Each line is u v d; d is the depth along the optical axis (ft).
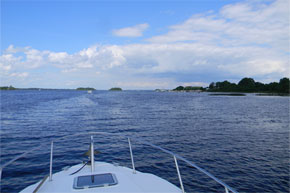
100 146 50.34
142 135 64.54
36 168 35.86
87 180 12.98
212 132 70.08
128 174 16.05
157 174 34.96
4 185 29.84
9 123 82.53
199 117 109.19
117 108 155.22
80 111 131.03
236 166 38.91
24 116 104.17
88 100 256.11
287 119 104.83
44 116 105.29
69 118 99.30
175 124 85.76
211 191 29.71
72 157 41.60
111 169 16.94
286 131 73.46
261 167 38.55
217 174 35.29
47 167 36.32
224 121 95.86
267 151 48.60
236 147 51.72
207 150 48.83
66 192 11.86
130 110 142.41
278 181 32.96
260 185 31.65
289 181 33.01
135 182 14.61
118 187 12.52
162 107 171.12
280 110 155.02
